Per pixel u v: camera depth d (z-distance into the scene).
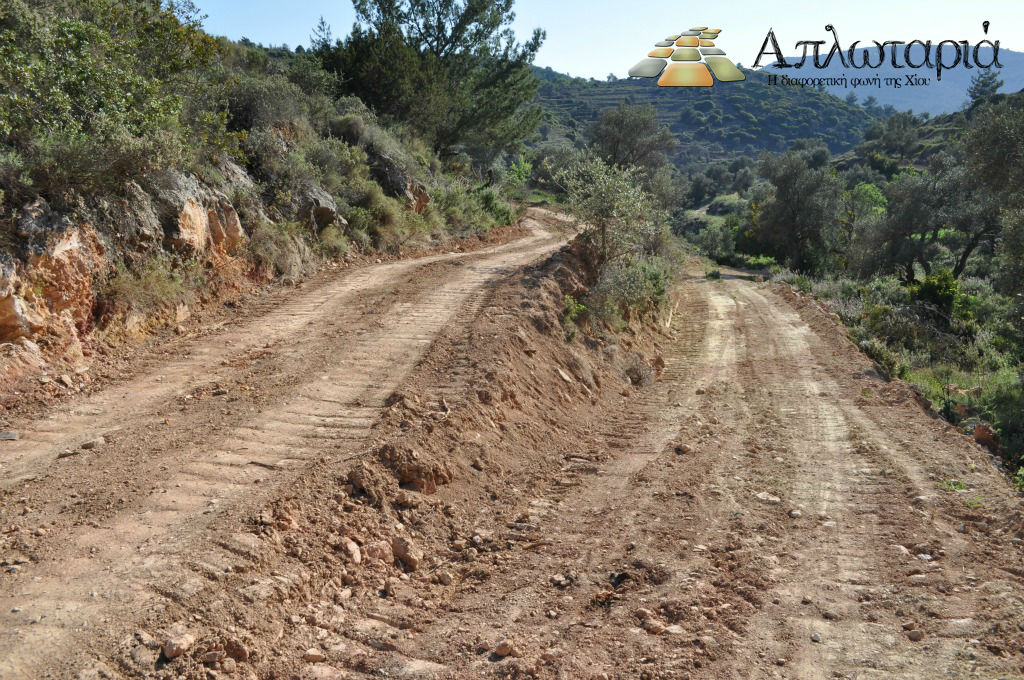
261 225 13.75
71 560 4.50
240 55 22.70
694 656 4.18
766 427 11.05
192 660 3.72
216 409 7.59
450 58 35.47
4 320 7.51
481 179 42.88
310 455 6.51
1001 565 5.82
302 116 20.27
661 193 44.50
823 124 195.75
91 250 8.98
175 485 5.70
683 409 12.12
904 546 6.29
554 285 14.79
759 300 28.64
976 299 27.64
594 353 13.64
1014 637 4.49
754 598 5.08
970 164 21.56
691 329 21.92
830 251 48.12
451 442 7.44
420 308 12.77
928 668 4.10
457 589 5.32
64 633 3.69
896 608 4.96
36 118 8.95
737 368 16.34
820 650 4.32
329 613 4.60
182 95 12.34
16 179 8.21
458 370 9.34
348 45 29.11
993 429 11.03
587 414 10.95
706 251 54.78
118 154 9.41
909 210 37.88
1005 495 7.69
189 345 9.80
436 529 6.15
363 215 18.81
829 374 15.58
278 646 4.12
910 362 18.56
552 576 5.47
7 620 3.78
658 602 4.94
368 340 10.63
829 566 5.80
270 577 4.66
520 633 4.54
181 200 11.07
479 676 3.95
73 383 7.84
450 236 25.09
